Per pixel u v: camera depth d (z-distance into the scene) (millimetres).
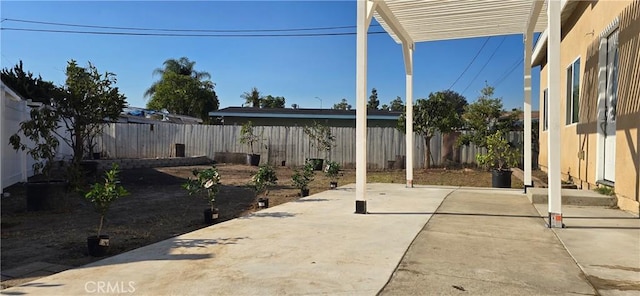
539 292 2949
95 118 8320
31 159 10406
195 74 34094
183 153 17125
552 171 5156
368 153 15859
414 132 14859
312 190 9359
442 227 5148
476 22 8344
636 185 5930
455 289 2998
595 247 4207
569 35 9961
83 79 8148
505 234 4781
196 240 4402
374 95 51500
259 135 16703
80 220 5777
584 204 6805
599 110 7695
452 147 15234
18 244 4438
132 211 6496
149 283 3086
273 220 5543
